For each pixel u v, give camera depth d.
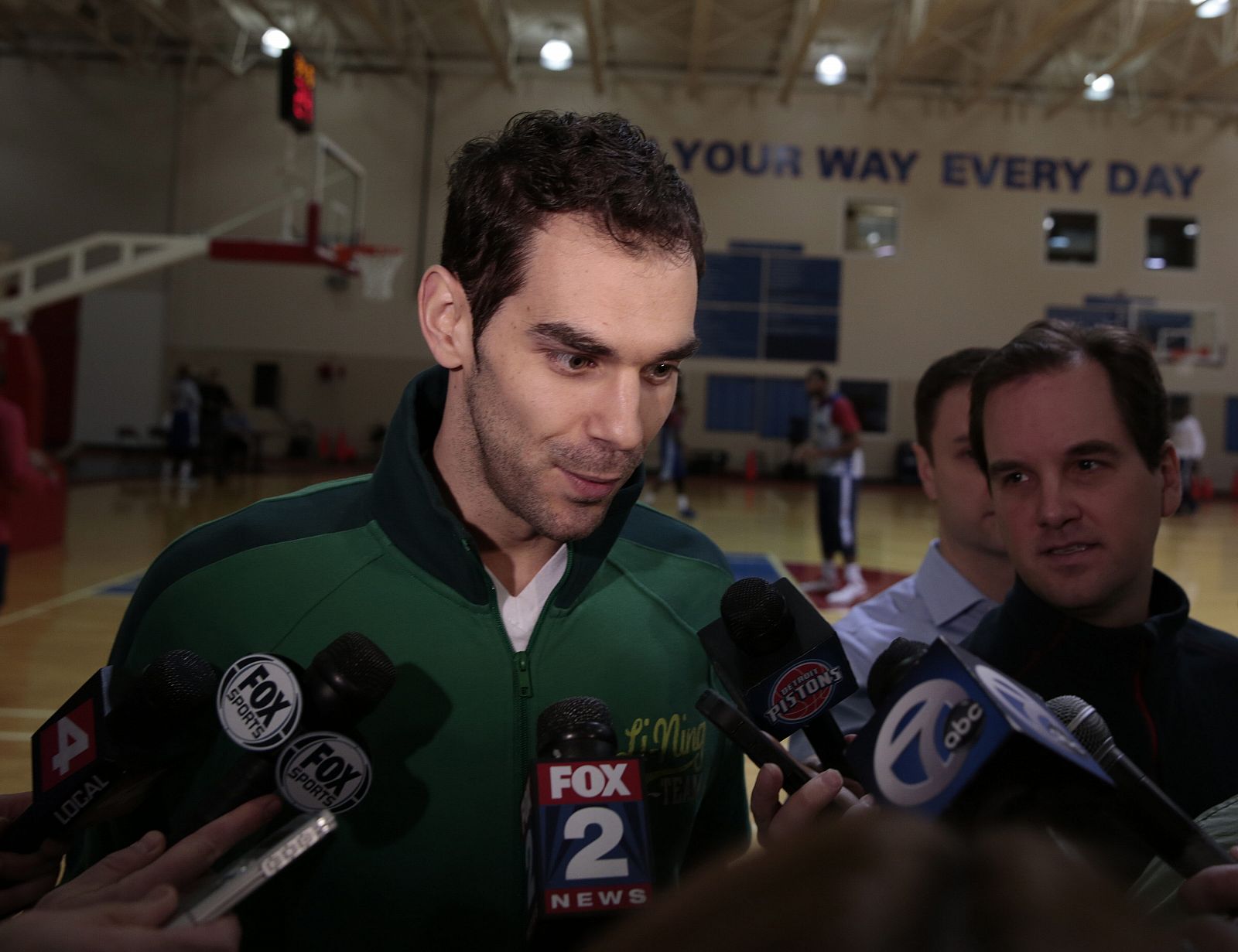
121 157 13.93
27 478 4.23
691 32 12.96
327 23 12.99
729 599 0.75
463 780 0.78
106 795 0.63
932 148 14.17
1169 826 0.54
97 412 14.23
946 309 14.20
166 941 0.46
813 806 0.54
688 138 14.19
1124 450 0.86
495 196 0.68
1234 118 14.02
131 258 7.55
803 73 14.07
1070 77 13.53
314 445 14.25
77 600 4.70
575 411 0.67
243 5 12.52
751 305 14.30
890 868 0.21
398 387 14.27
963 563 1.34
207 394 11.66
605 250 0.65
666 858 0.84
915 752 0.48
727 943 0.20
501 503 0.81
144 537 6.95
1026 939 0.19
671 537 0.99
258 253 7.99
